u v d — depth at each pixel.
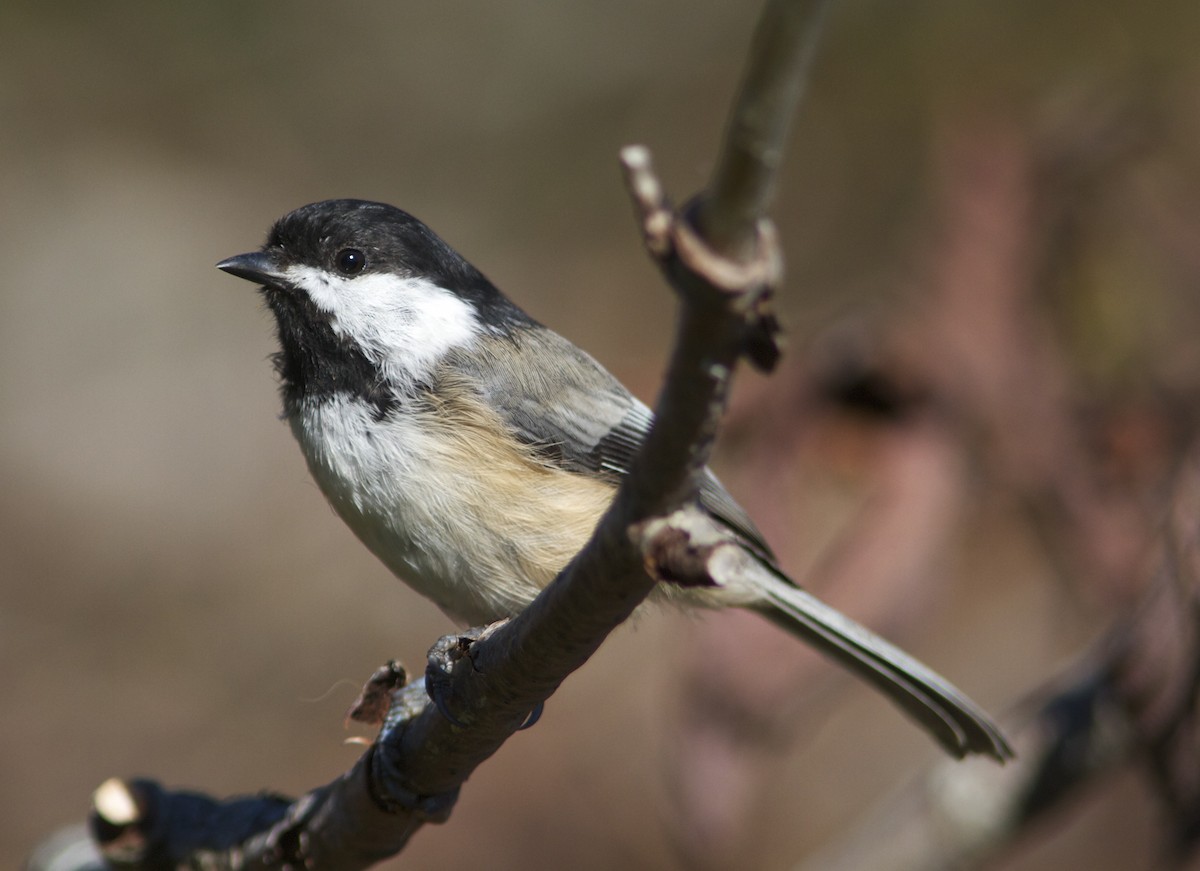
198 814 5.19
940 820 6.60
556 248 14.59
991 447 5.84
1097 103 6.59
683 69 14.87
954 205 6.23
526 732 11.06
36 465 13.55
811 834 10.37
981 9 12.38
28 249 14.61
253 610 12.55
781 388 5.89
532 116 15.16
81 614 12.54
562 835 10.66
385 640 12.37
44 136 15.21
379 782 4.54
